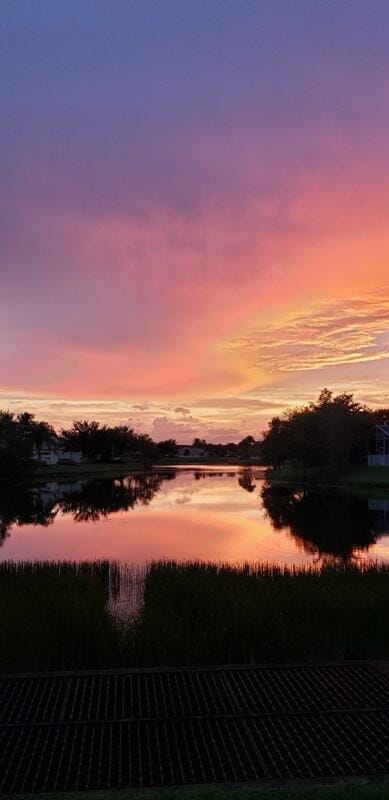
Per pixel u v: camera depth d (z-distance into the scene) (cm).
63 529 2881
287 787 488
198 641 862
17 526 3022
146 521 3219
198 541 2416
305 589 1104
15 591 1115
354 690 698
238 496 5178
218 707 648
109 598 1266
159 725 609
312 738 578
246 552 2109
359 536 2523
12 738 583
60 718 620
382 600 1038
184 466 17188
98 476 9431
